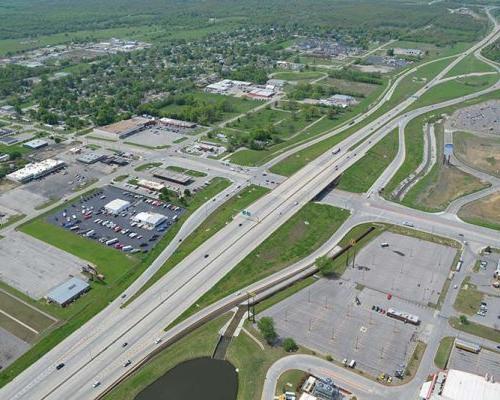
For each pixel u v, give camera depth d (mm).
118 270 197250
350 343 157750
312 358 152750
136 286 186250
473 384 134000
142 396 143500
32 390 144250
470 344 153625
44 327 168875
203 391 144875
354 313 170500
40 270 198750
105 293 183875
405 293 179125
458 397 130500
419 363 149375
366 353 153750
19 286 189625
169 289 183875
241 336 163000
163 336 162750
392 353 153375
